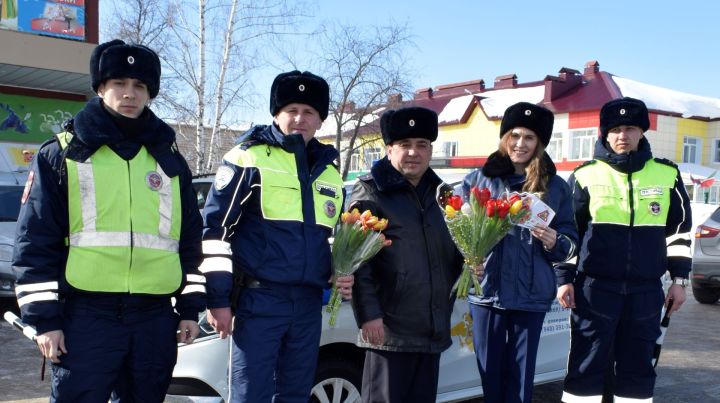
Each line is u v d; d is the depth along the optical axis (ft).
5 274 23.21
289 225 9.20
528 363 11.07
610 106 12.69
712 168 91.25
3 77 42.91
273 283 9.14
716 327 26.27
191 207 9.13
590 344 12.80
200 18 50.14
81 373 8.07
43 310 7.79
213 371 11.12
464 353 13.56
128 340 8.36
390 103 58.95
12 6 40.14
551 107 92.32
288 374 9.44
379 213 10.23
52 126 47.44
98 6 44.01
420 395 10.57
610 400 13.99
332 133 75.15
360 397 12.35
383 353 10.20
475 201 10.21
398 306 10.12
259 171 9.18
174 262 8.70
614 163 12.73
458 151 101.19
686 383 17.93
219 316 8.87
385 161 10.57
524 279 11.02
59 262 8.12
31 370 17.61
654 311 12.67
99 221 8.14
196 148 57.00
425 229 10.34
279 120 9.74
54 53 40.57
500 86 107.24
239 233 9.35
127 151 8.39
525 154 11.44
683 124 91.30
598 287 12.62
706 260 31.09
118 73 8.18
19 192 27.96
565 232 11.34
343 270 9.46
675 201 12.89
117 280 8.18
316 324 9.66
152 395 8.74
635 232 12.48
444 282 10.43
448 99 111.04
